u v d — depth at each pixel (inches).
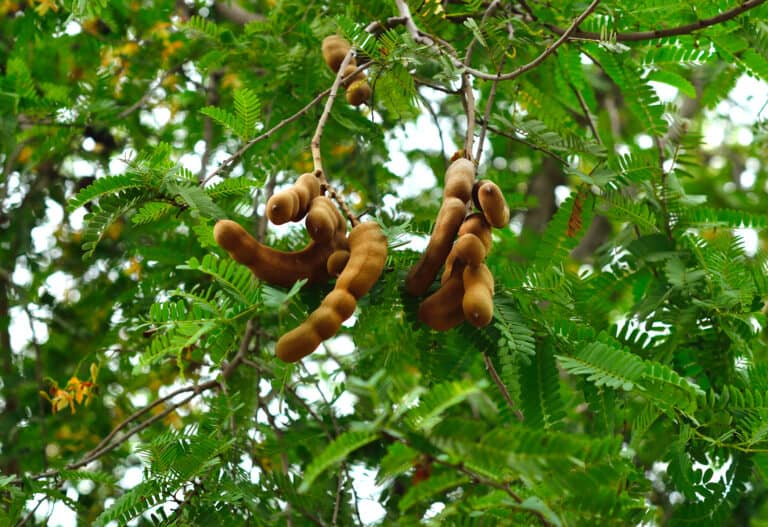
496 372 126.7
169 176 124.9
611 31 159.2
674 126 173.6
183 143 259.8
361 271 106.8
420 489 92.7
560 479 93.4
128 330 201.9
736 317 148.0
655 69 176.1
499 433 87.5
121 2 238.5
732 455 132.4
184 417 216.1
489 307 103.8
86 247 122.4
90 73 251.0
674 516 134.0
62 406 176.2
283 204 107.1
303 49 187.5
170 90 246.1
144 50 243.8
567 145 164.4
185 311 115.4
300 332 103.3
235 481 140.3
